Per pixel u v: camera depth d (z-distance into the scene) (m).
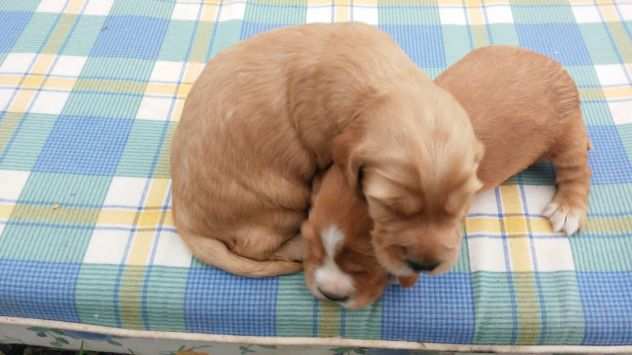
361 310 0.56
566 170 0.60
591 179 0.61
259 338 0.57
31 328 0.58
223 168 0.54
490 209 0.60
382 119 0.48
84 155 0.63
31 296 0.56
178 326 0.57
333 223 0.51
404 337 0.56
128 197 0.61
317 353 0.59
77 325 0.57
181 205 0.57
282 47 0.53
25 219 0.59
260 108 0.53
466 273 0.57
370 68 0.51
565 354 0.56
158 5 0.75
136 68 0.69
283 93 0.53
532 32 0.72
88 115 0.66
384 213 0.48
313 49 0.53
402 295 0.56
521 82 0.57
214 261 0.57
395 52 0.53
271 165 0.55
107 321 0.57
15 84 0.67
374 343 0.56
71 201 0.60
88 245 0.58
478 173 0.56
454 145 0.46
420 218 0.48
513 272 0.57
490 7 0.74
